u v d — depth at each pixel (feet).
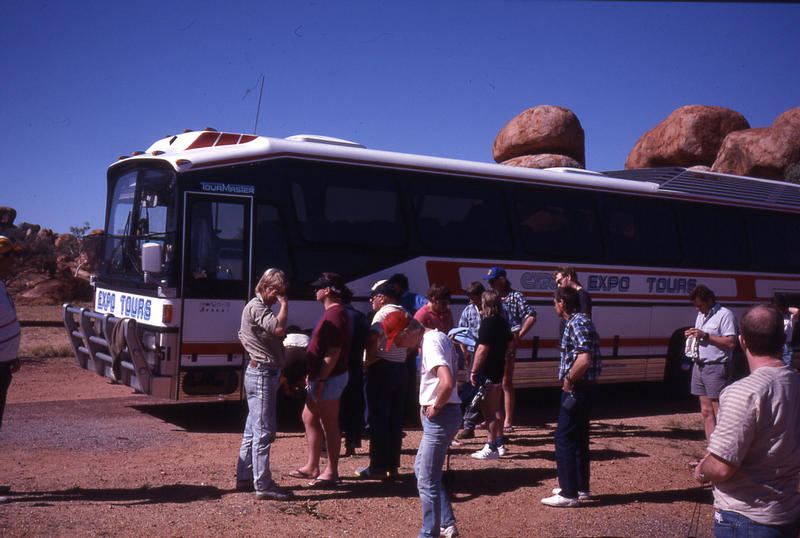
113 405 36.47
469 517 20.24
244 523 18.54
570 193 39.93
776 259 47.62
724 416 10.61
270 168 31.37
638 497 22.58
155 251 28.60
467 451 28.40
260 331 20.59
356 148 34.17
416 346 21.99
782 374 10.69
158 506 19.60
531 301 37.63
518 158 107.55
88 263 36.58
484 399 27.14
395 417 23.35
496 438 27.12
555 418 37.55
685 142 112.57
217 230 30.12
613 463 27.07
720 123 112.68
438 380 16.85
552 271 38.42
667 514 20.88
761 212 47.52
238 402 39.40
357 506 20.49
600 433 33.42
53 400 37.19
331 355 21.54
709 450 10.65
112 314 32.78
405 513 20.06
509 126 115.34
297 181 31.96
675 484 24.31
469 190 36.58
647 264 41.86
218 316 29.89
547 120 110.83
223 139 32.19
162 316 28.94
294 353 24.62
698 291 27.04
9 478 21.98
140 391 30.22
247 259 30.48
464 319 29.78
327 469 22.63
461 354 29.19
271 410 20.84
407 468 25.05
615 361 40.60
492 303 26.66
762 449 10.49
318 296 22.08
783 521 10.36
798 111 99.25
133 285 31.48
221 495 20.89
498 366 26.71
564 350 21.56
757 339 10.92
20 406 34.86
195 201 29.76
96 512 18.75
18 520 17.76
